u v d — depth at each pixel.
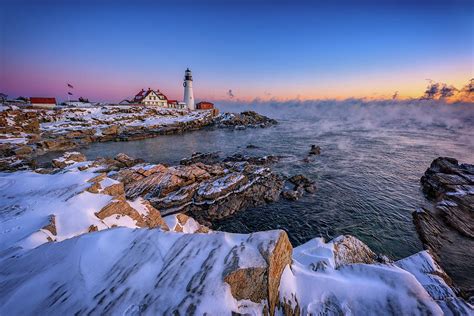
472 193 17.56
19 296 4.26
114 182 12.87
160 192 18.47
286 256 5.66
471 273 11.32
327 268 6.25
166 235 6.01
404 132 58.78
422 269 7.15
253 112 87.12
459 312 5.22
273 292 4.55
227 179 20.75
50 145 37.84
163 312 3.80
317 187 22.38
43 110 56.12
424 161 31.17
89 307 3.97
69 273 4.78
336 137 51.09
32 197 10.90
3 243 7.15
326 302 4.85
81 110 62.78
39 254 5.70
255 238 5.52
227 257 4.91
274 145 42.62
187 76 98.19
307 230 15.59
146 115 69.12
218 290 4.13
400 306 4.61
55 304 4.08
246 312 4.01
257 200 19.34
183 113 80.25
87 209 9.70
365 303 4.77
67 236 8.00
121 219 10.02
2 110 46.81
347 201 19.55
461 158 32.34
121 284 4.45
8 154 32.69
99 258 5.23
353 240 8.30
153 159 34.06
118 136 49.53
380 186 22.72
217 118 82.44
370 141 45.69
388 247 13.64
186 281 4.39
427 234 14.26
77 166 22.66
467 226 14.34
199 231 13.27
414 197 20.25
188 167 22.53
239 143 45.44
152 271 4.76
